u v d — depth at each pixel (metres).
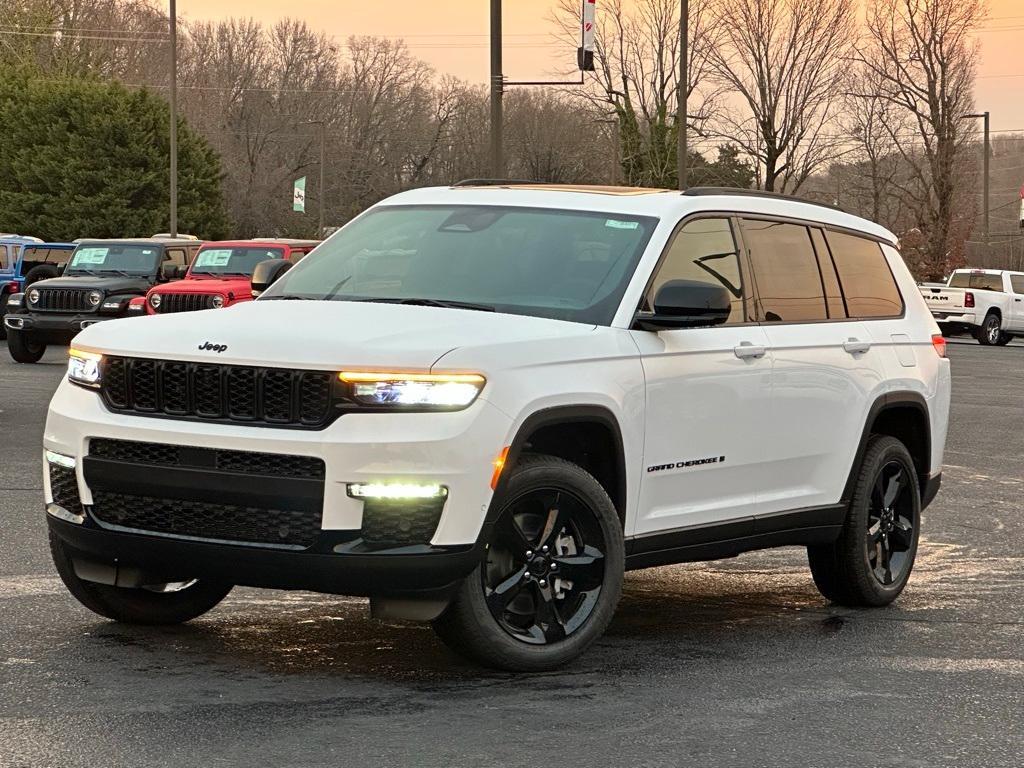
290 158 107.75
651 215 6.55
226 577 5.41
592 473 6.09
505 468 5.42
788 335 6.92
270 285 7.09
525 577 5.71
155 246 25.00
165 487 5.41
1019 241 104.50
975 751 4.98
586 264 6.35
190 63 106.88
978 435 16.39
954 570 8.60
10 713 5.07
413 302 6.22
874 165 67.19
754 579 8.23
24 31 80.81
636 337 6.11
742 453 6.62
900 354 7.73
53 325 23.61
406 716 5.15
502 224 6.68
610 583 5.91
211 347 5.44
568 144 101.44
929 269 67.12
